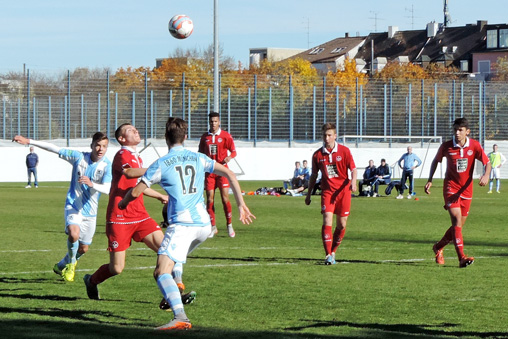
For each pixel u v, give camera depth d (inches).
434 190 1722.4
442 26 4749.0
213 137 773.3
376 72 4234.7
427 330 344.2
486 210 1136.8
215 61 1364.4
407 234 791.7
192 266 549.3
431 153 2256.4
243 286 462.6
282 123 2150.6
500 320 368.2
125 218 394.9
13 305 396.5
